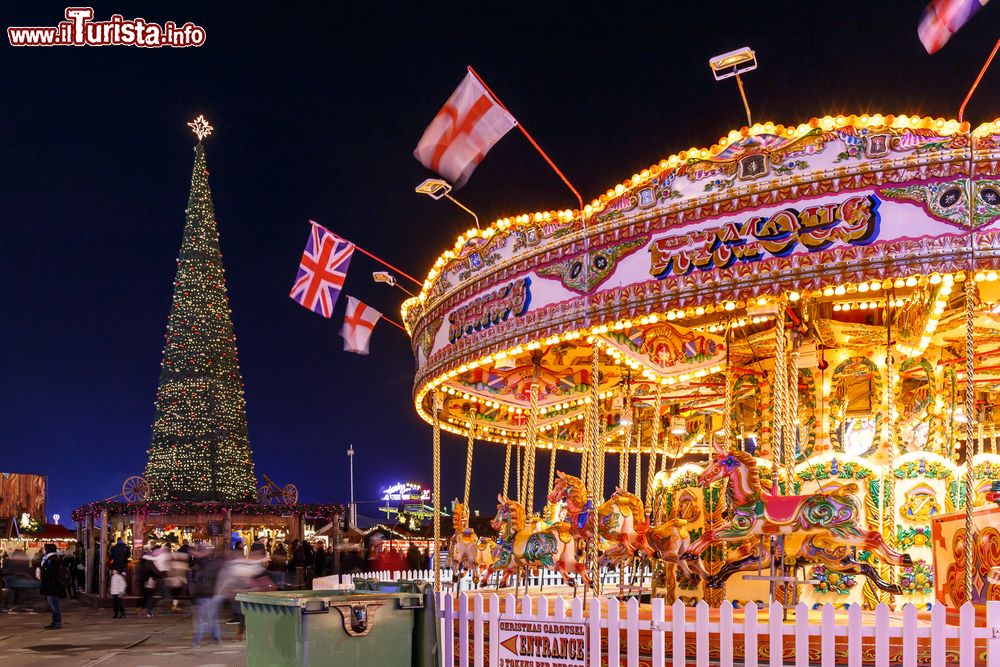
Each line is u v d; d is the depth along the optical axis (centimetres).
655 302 988
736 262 947
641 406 1659
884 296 1201
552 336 1072
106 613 2464
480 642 930
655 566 1390
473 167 1105
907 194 887
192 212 3691
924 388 1270
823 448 1212
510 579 1809
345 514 3788
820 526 974
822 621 793
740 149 955
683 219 982
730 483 1026
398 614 823
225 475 3516
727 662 815
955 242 865
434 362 1320
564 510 1266
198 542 2998
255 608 830
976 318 1125
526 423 1723
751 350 1306
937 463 1146
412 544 2716
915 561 1128
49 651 1575
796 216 924
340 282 1487
